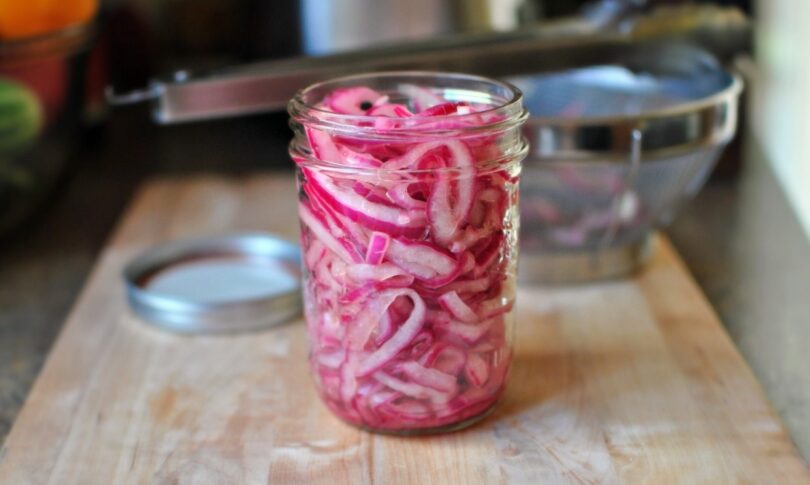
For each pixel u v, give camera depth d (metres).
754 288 0.71
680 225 0.80
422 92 0.58
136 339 0.65
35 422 0.58
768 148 0.96
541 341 0.64
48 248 0.80
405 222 0.52
